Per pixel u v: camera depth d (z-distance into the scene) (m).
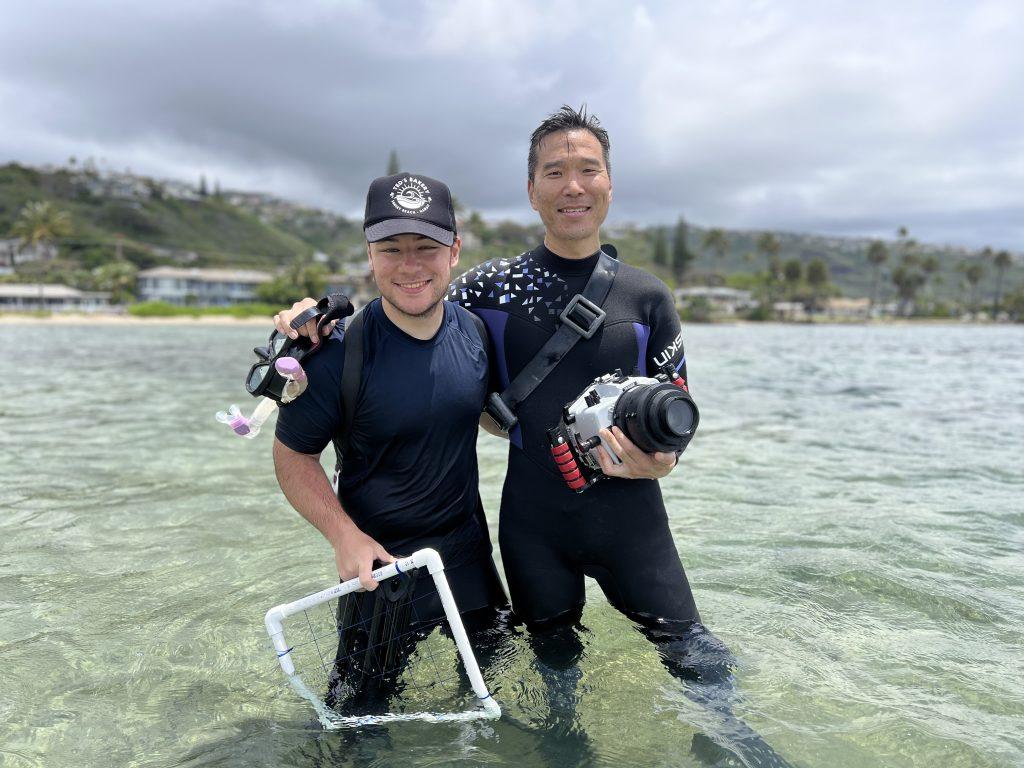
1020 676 2.54
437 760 2.00
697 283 149.75
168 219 166.12
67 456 6.31
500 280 2.70
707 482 5.55
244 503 4.80
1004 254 147.62
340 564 2.21
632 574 2.64
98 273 92.31
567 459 2.42
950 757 2.04
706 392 12.67
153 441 7.06
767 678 2.50
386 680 2.30
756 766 1.98
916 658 2.67
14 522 4.35
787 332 72.44
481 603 2.67
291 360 2.10
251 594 3.30
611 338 2.63
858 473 5.89
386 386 2.29
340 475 2.52
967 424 8.80
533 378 2.62
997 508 4.79
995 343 43.88
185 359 20.42
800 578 3.50
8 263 117.00
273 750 2.07
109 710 2.32
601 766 1.97
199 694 2.42
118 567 3.63
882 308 150.50
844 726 2.19
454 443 2.46
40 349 24.98
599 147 2.58
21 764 2.02
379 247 2.17
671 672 2.48
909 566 3.66
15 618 3.04
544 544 2.68
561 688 2.38
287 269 93.94
